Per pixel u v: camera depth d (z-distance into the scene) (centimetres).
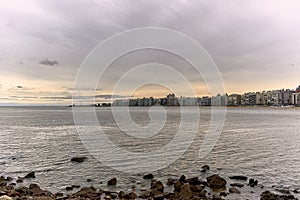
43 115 17050
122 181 2497
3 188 2161
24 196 1903
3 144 4875
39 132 6900
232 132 7000
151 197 1984
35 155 3797
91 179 2572
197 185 2270
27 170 2942
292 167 3102
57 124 9412
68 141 5188
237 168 3036
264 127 8762
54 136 6031
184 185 2102
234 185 2333
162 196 1952
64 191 2194
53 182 2477
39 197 1888
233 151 4119
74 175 2723
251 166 3138
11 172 2858
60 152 4028
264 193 2106
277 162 3366
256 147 4538
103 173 2802
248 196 2066
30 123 9994
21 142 5125
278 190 2228
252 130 7662
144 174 2753
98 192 2086
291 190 2245
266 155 3828
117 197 1980
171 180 2400
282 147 4569
